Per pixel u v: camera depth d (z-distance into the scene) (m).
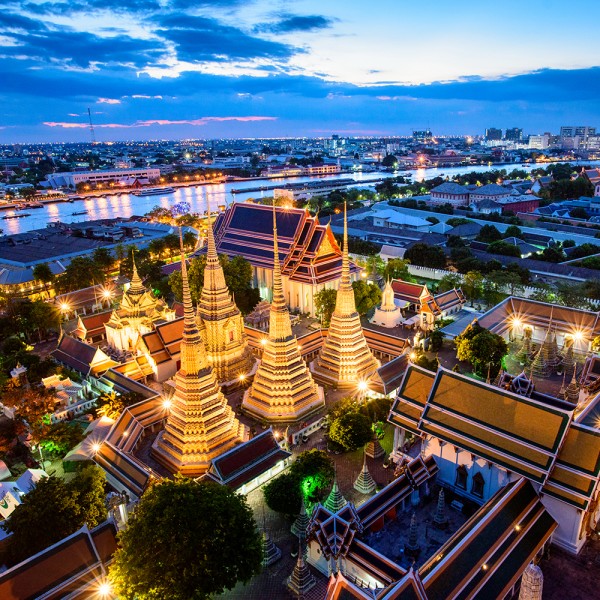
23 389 81.38
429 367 88.38
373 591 43.00
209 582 45.31
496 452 55.94
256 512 61.97
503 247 161.88
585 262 146.38
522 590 39.59
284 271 126.25
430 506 58.12
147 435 77.94
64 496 54.91
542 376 92.44
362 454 72.44
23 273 147.88
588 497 49.81
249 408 80.25
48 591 45.16
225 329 87.12
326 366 90.81
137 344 95.62
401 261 143.25
